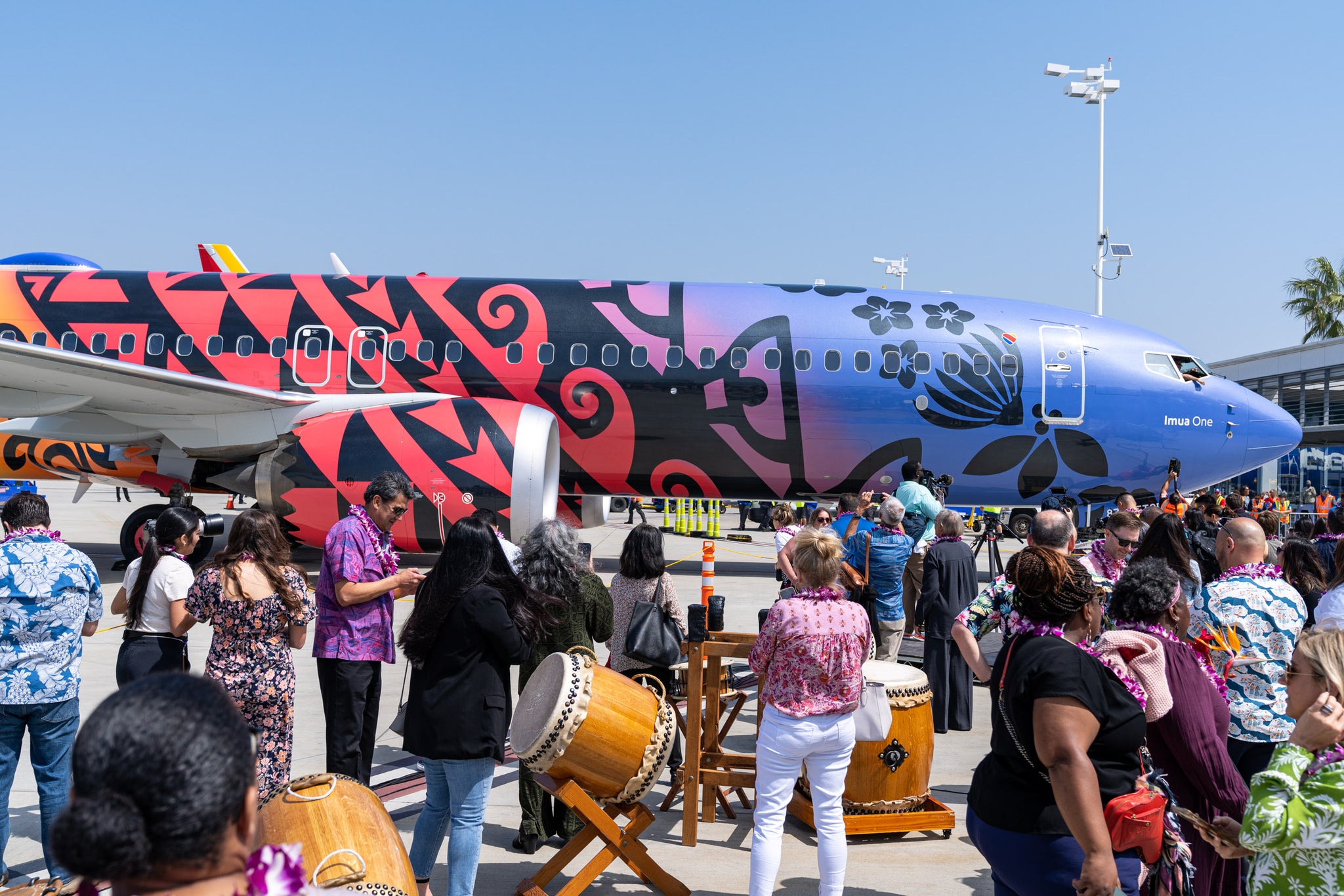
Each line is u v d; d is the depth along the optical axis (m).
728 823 5.61
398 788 5.97
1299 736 2.75
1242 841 2.71
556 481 12.88
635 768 4.28
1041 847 3.09
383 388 13.51
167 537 4.96
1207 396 14.03
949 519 7.63
